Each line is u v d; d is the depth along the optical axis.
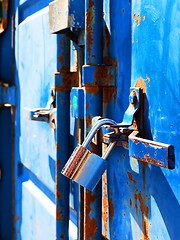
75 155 1.23
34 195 2.26
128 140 1.23
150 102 1.21
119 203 1.40
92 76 1.39
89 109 1.40
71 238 1.73
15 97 2.55
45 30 2.03
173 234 1.14
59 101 1.68
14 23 2.56
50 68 1.98
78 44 1.57
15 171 2.59
